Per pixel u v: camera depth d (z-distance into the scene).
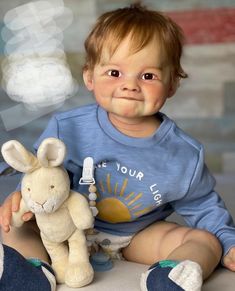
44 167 0.92
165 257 1.10
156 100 1.05
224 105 2.38
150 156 1.10
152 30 1.05
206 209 1.16
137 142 1.10
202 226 1.15
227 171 2.38
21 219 0.98
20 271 0.88
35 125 2.38
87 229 1.02
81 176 1.11
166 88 1.08
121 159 1.09
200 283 0.87
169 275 0.87
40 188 0.90
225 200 1.69
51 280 0.93
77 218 0.94
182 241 1.08
